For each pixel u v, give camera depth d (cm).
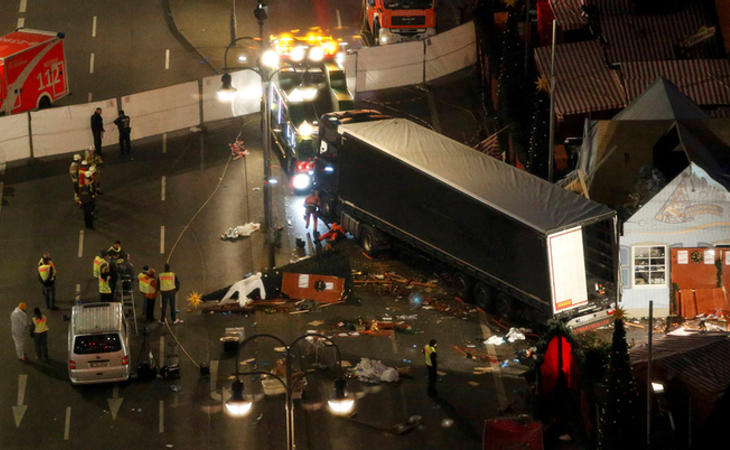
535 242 8344
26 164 11288
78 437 7500
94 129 11319
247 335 8788
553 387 7750
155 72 12988
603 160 9550
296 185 10975
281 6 14775
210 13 14538
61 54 12300
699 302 8875
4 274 9588
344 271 9488
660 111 9975
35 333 8362
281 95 11394
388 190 9594
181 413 7769
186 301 9288
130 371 8269
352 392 7994
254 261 9881
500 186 8969
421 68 12912
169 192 10956
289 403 6506
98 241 10119
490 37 12938
